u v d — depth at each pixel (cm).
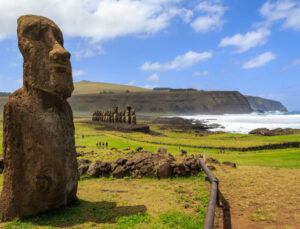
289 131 6894
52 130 767
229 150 3759
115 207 841
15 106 748
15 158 741
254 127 10356
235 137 6219
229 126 11006
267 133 6606
